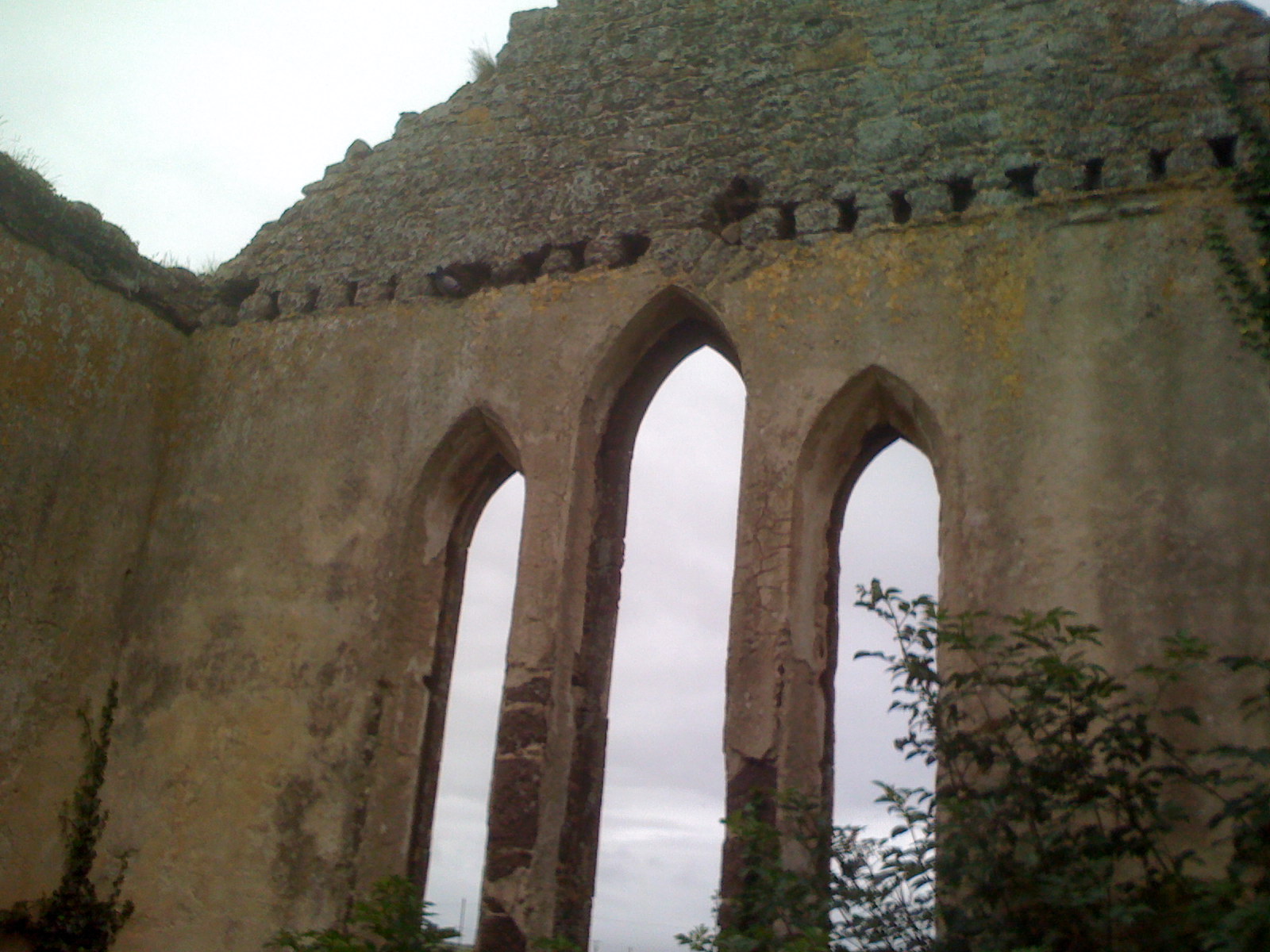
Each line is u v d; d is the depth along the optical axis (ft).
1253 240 25.22
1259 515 23.40
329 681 29.99
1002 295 26.94
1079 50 28.55
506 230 32.99
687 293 30.01
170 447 34.76
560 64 34.88
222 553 32.60
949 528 25.62
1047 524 24.81
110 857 30.25
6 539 30.42
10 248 31.55
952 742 21.49
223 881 28.94
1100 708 20.70
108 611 32.53
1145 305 25.70
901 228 28.43
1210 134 26.48
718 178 31.01
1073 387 25.63
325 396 33.32
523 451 30.19
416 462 31.40
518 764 27.35
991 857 20.03
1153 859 21.59
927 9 30.68
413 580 30.81
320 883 28.04
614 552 29.96
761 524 27.12
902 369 27.12
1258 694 22.13
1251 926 16.92
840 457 28.43
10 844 29.27
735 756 25.46
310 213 36.47
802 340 28.35
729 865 24.63
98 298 33.71
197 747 30.63
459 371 31.83
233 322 35.88
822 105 30.76
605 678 29.22
